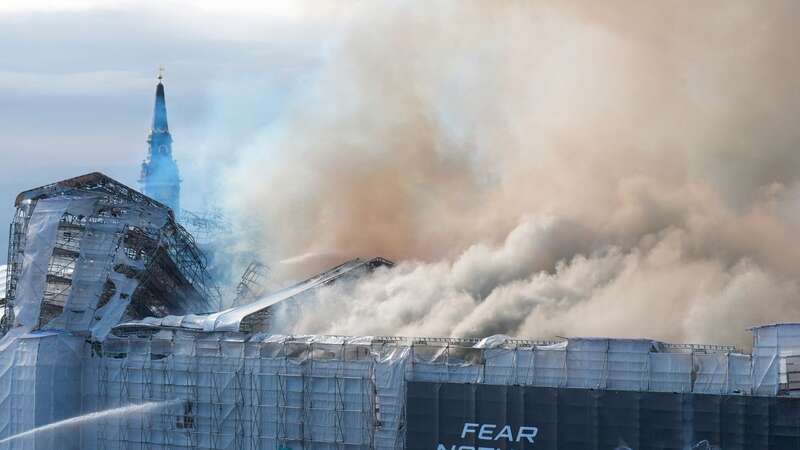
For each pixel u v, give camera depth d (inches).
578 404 4082.2
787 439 3809.1
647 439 3988.7
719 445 3892.7
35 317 4896.7
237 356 4611.2
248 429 4581.7
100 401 4795.8
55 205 5007.4
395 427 4350.4
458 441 4234.7
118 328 4830.2
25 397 4744.1
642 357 4069.9
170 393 4699.8
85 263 5007.4
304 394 4498.0
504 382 4227.4
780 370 3917.3
